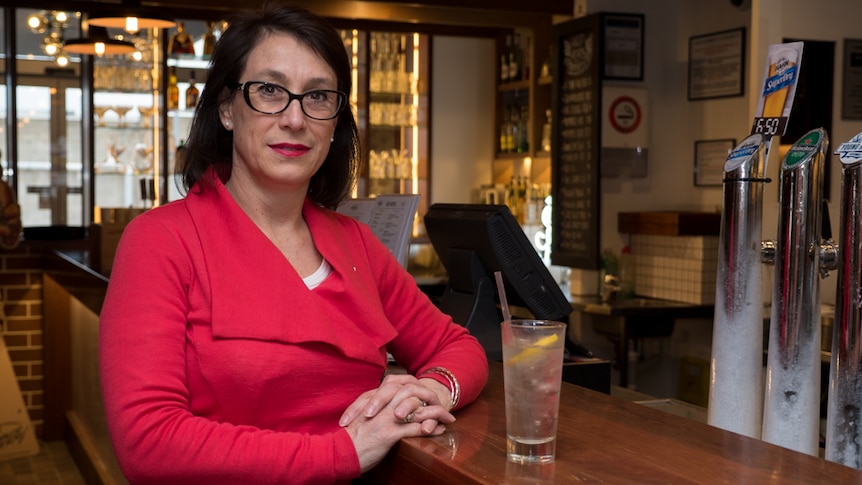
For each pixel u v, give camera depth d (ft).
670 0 18.35
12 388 17.67
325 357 4.94
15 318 18.74
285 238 5.34
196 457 4.42
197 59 22.53
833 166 15.43
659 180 18.51
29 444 17.74
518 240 7.46
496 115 23.45
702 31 17.81
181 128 22.71
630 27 17.98
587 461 3.94
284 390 4.85
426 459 4.17
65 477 16.49
